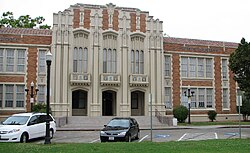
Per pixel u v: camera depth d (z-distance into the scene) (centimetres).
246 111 4503
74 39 4003
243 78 3186
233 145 1600
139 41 4216
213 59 4666
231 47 4781
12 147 1513
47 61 1822
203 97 4578
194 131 3009
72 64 3953
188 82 4497
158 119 3950
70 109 3894
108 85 4031
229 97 4700
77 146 1537
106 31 4091
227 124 3941
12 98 3828
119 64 4103
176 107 4144
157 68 4219
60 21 3962
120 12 4181
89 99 3959
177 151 1384
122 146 1534
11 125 1984
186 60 4531
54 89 3856
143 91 4156
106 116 3897
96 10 4100
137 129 2278
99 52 4053
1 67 3819
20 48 3884
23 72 3878
